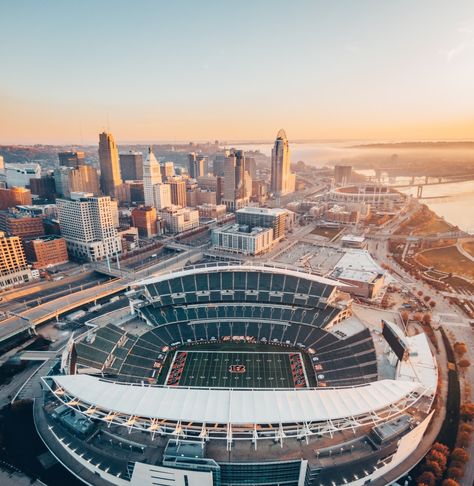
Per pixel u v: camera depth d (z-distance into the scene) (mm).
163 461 106938
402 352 157125
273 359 184375
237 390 127625
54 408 136125
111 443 117375
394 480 118312
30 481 119125
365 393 127062
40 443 134375
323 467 107438
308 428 111375
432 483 114938
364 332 195250
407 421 122000
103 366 170875
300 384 165250
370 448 115312
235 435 117688
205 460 106188
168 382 166625
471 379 169500
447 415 147500
